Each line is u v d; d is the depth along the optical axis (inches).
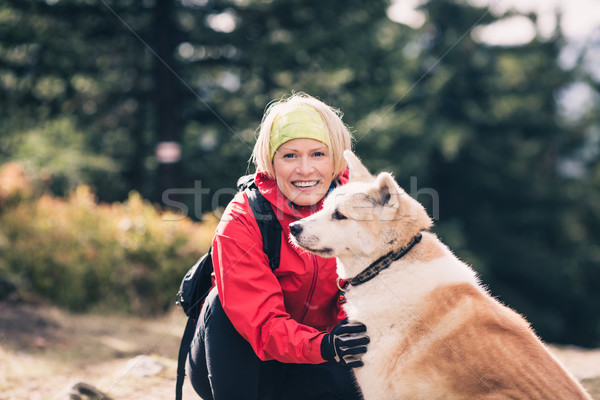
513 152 724.0
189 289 108.1
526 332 99.3
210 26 468.8
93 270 296.4
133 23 460.1
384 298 104.3
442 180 748.6
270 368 105.9
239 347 100.3
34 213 327.0
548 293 716.0
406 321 102.5
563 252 732.7
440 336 99.9
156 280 299.0
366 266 107.1
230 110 492.7
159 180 464.8
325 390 104.2
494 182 721.0
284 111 105.4
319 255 102.5
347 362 98.4
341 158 109.9
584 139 750.5
